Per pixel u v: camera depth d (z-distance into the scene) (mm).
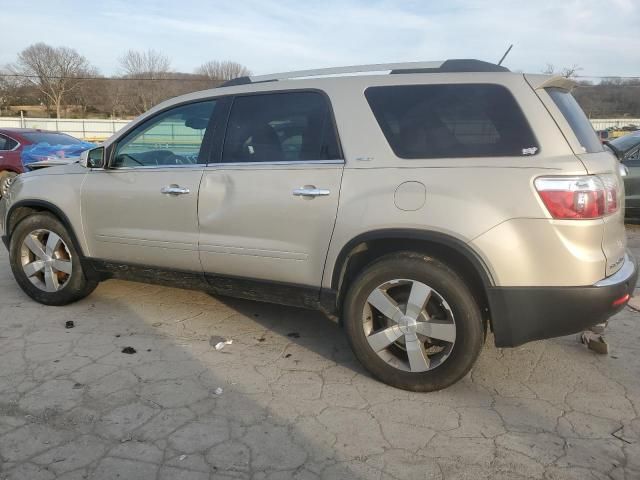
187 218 3789
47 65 74438
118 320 4316
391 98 3246
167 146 3998
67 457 2561
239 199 3561
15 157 10836
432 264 3043
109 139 4219
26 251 4645
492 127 2984
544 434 2791
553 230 2779
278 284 3545
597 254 2822
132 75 67750
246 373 3445
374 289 3201
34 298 4637
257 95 3678
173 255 3912
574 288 2805
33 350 3723
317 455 2607
